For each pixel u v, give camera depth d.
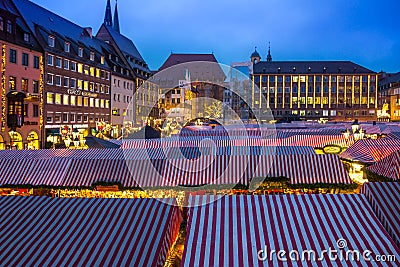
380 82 123.75
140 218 9.66
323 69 115.44
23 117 44.38
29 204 10.44
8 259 8.38
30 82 47.44
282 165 17.70
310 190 16.95
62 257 8.41
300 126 45.53
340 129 37.38
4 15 42.59
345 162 22.36
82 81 60.75
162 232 9.17
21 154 22.25
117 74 74.38
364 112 113.94
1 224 9.57
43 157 21.12
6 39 42.88
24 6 52.50
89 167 18.03
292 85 115.25
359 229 8.88
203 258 7.95
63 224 9.52
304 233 8.73
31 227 9.43
